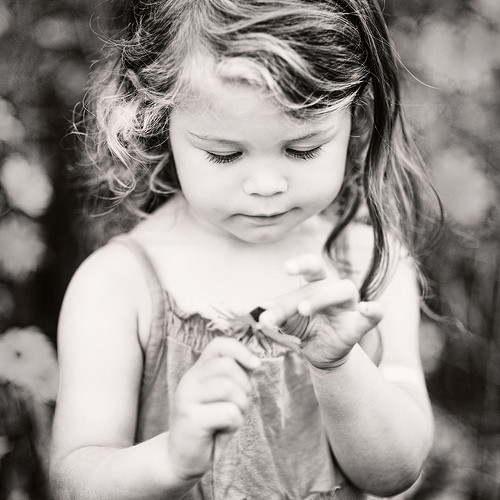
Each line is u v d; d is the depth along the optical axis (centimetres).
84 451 89
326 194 89
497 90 155
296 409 96
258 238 90
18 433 139
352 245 102
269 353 96
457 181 153
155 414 96
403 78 144
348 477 96
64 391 93
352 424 90
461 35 153
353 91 89
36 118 143
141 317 95
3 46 141
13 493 139
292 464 96
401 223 107
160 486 82
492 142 155
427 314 152
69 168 140
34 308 145
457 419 163
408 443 93
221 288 96
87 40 144
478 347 164
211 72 83
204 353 81
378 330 101
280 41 82
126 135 97
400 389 96
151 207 106
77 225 145
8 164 139
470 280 161
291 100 83
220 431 79
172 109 89
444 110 153
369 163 99
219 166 87
